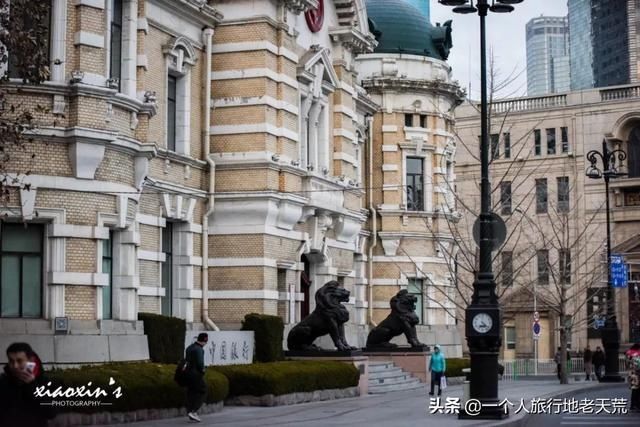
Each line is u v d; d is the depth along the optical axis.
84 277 29.67
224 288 39.94
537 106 83.12
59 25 29.75
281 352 38.44
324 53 44.31
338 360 39.34
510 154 83.12
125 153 31.14
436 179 58.66
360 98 54.50
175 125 38.72
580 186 81.25
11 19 24.50
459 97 60.66
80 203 29.69
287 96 41.41
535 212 81.81
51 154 29.34
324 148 45.31
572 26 183.50
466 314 28.47
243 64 40.22
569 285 65.06
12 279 29.33
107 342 29.77
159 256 36.53
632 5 133.12
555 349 79.44
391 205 57.31
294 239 42.31
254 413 30.80
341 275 47.44
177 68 38.16
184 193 38.25
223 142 40.25
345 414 30.53
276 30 41.03
